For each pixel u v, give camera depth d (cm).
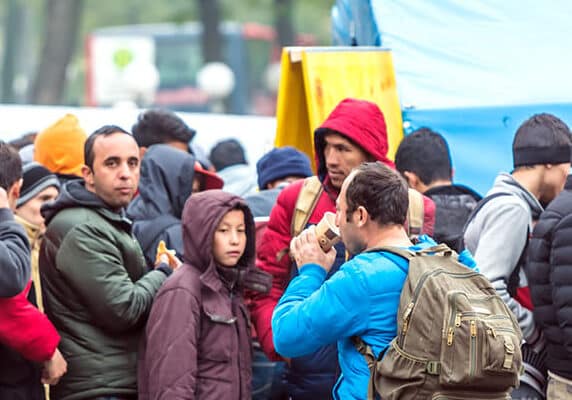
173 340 1103
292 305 969
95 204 1156
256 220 1332
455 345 879
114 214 1171
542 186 1236
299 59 1455
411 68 1542
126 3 11319
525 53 1559
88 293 1131
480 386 884
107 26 11350
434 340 887
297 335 941
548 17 1591
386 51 1520
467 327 878
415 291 902
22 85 10369
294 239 1009
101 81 5766
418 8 1600
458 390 886
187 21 7175
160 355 1104
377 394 920
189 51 7631
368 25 1638
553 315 1128
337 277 934
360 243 962
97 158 1163
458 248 1202
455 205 1244
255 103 8156
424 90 1524
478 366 874
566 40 1570
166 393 1094
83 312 1146
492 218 1182
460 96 1517
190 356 1102
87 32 11238
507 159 1470
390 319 923
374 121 1155
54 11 7156
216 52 7050
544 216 1126
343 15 1923
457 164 1472
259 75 8181
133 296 1137
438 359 885
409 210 1127
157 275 1174
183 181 1312
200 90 7606
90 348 1143
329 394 1161
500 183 1212
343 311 923
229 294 1152
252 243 1166
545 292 1130
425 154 1285
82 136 1542
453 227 1229
